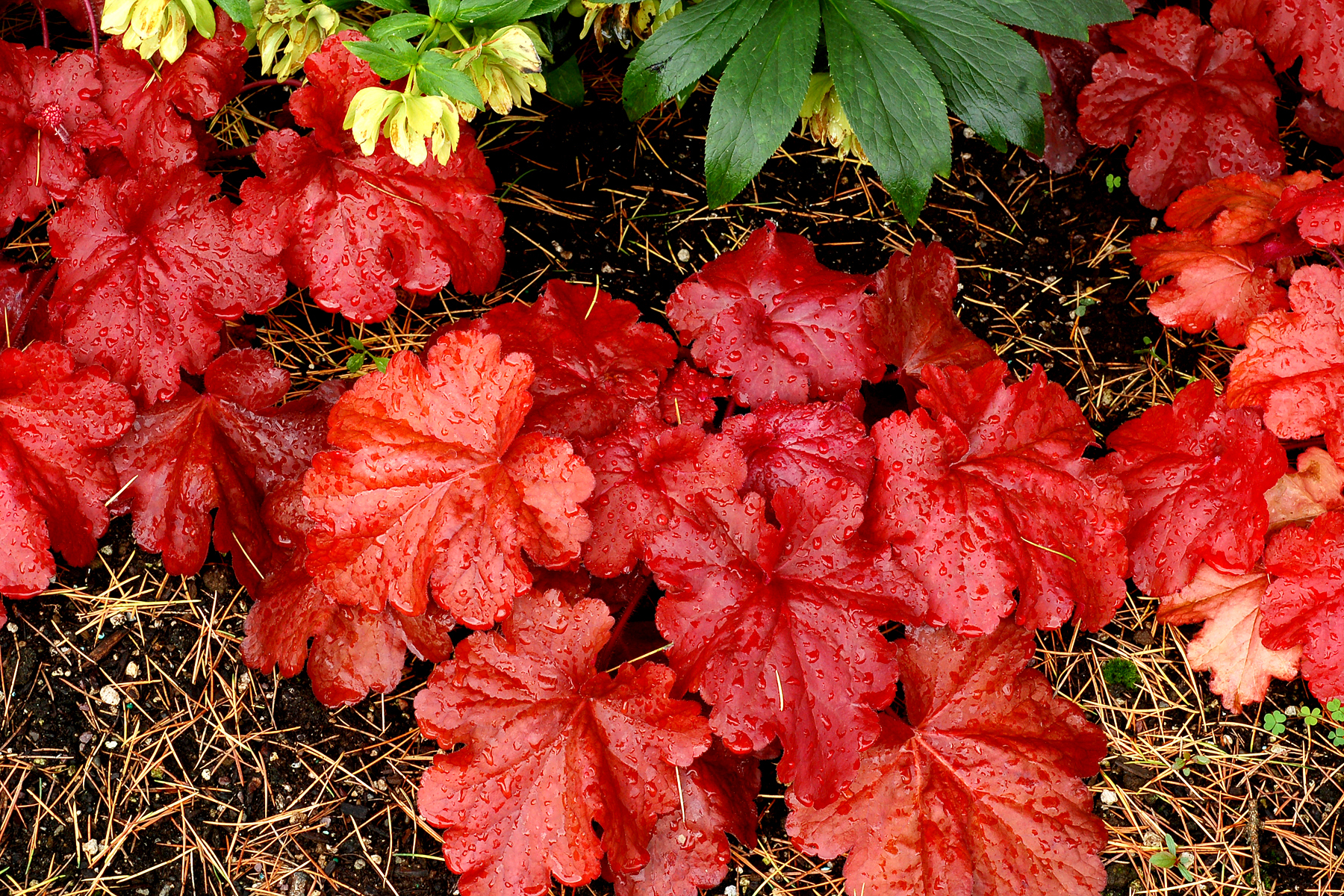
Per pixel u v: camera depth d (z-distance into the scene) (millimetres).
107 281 830
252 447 845
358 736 846
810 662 792
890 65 818
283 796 838
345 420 804
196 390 866
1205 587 867
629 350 844
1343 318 833
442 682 798
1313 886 858
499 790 793
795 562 804
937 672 827
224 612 853
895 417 820
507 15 784
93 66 843
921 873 808
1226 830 863
